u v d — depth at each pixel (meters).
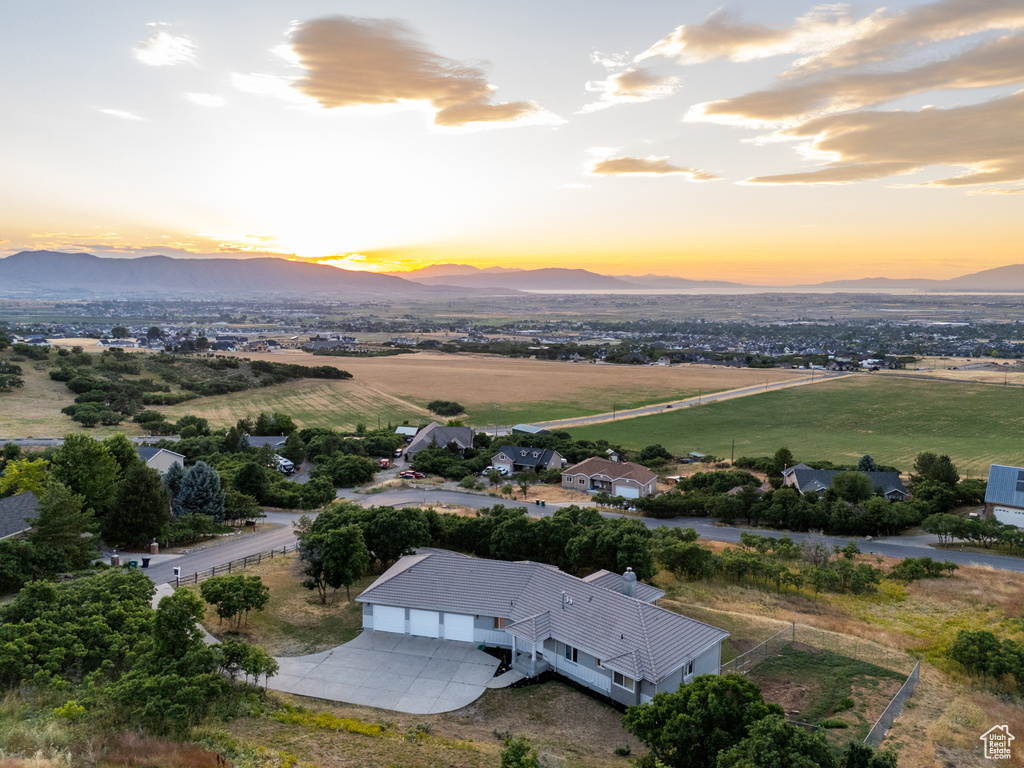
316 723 27.16
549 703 30.70
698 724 22.44
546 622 33.88
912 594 47.44
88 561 45.44
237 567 48.34
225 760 21.81
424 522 49.47
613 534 45.88
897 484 83.44
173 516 59.78
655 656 29.47
